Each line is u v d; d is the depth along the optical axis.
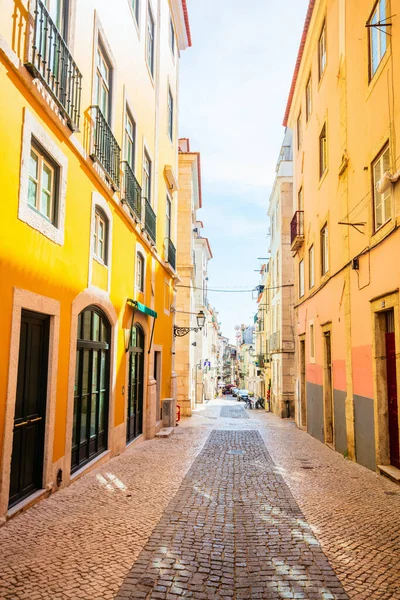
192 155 24.77
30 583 3.55
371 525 5.18
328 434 12.25
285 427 17.69
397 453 7.79
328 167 12.12
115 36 9.21
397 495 6.53
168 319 16.72
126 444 10.39
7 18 4.78
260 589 3.60
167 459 9.21
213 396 56.00
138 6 11.52
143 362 12.59
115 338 9.29
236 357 97.31
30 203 5.57
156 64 14.05
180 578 3.75
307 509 5.81
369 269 8.58
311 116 14.75
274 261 29.16
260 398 36.09
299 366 17.22
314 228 14.33
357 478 7.68
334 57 11.43
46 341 6.06
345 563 4.12
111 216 9.00
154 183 13.80
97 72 8.25
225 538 4.70
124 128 10.08
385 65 7.79
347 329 10.05
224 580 3.74
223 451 10.57
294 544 4.56
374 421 8.29
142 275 12.43
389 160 7.69
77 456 7.25
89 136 7.61
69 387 6.63
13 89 4.91
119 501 5.91
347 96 10.16
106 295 8.59
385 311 8.12
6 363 4.78
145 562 4.03
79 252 7.12
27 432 5.55
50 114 5.80
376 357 8.27
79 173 7.12
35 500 5.51
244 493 6.57
